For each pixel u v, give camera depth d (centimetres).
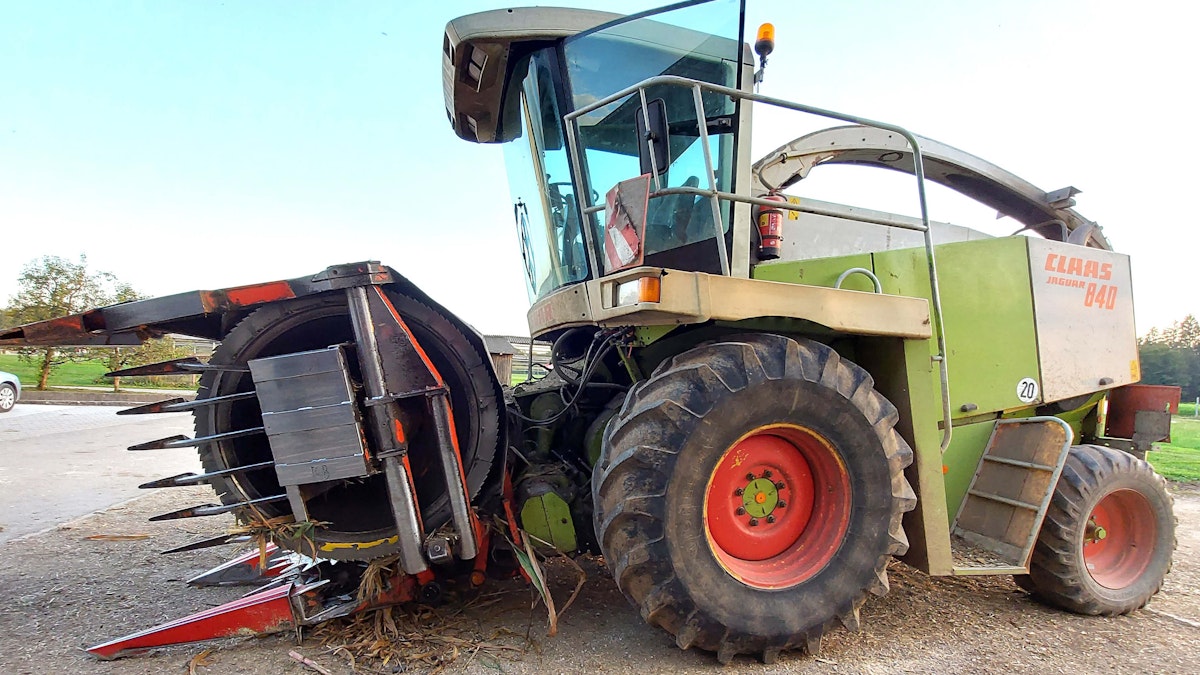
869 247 418
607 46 304
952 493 344
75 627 287
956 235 455
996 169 457
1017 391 356
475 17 303
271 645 261
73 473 701
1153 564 335
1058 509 316
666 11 300
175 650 256
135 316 247
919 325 283
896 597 336
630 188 236
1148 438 389
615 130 307
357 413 243
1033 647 279
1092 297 388
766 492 269
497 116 380
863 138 430
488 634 271
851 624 260
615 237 244
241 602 266
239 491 256
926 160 444
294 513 247
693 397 239
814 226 402
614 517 235
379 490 279
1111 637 293
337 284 246
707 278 239
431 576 278
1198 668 262
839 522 263
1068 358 373
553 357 357
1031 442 325
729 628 240
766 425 250
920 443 285
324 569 288
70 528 472
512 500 298
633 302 228
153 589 341
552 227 334
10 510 525
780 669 249
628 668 245
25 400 1686
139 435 1034
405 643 259
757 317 251
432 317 269
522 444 350
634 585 239
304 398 241
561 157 320
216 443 253
